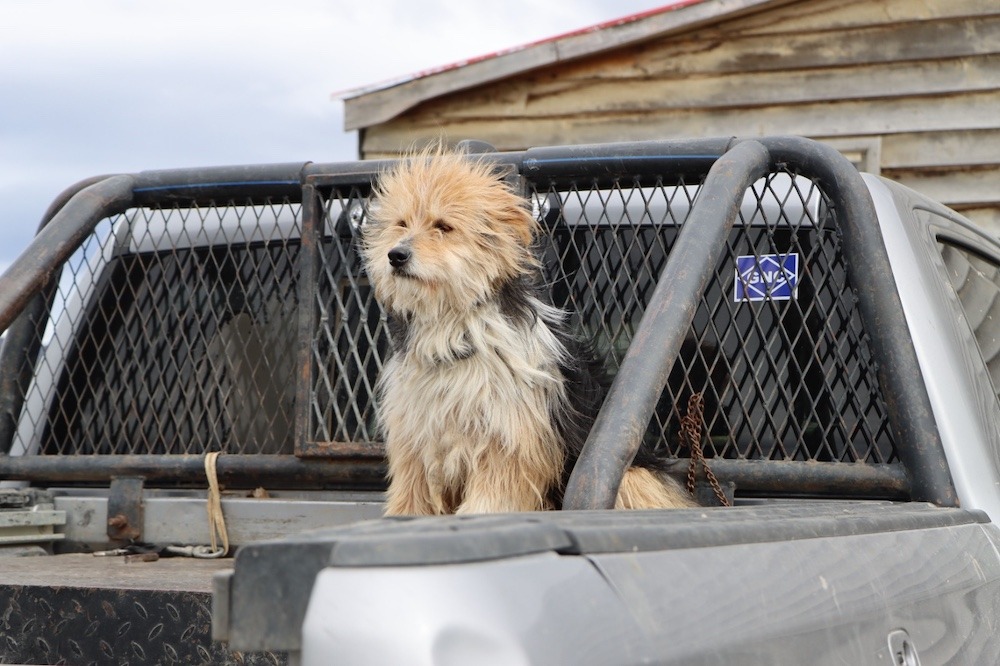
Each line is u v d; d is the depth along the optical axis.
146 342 2.98
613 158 2.54
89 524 2.75
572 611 0.97
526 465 2.67
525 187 2.68
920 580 1.61
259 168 2.76
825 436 2.29
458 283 2.67
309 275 2.68
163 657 1.66
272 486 2.74
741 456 2.32
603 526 1.13
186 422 2.94
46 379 2.95
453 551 0.94
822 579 1.36
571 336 2.75
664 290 1.96
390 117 7.63
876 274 2.19
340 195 2.76
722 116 7.39
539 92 7.66
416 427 2.69
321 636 0.90
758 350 2.45
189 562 2.42
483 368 2.66
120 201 2.82
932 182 7.12
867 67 7.19
